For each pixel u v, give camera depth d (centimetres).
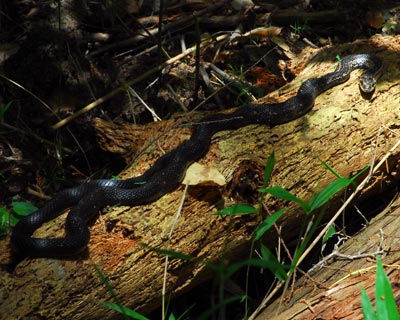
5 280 179
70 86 234
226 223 193
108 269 184
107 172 226
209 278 198
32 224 192
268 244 202
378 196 217
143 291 186
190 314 200
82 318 181
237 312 200
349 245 193
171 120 217
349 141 207
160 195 194
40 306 178
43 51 235
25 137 229
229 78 246
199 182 193
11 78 234
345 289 178
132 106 235
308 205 170
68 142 230
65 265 182
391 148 205
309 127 209
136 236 189
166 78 244
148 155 209
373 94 215
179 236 190
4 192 220
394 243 188
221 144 205
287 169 202
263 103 221
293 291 185
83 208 191
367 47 236
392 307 158
